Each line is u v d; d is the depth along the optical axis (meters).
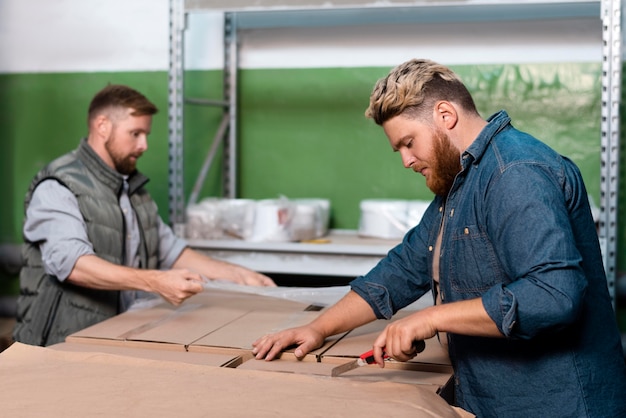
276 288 2.40
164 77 3.85
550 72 3.43
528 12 3.42
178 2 3.24
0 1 4.02
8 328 3.87
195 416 1.38
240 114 3.79
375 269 2.03
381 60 3.61
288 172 3.76
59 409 1.41
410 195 3.64
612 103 2.82
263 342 1.92
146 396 1.49
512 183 1.57
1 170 4.09
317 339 1.93
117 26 3.89
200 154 3.83
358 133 3.67
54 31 3.97
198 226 3.31
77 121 3.99
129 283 2.40
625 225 3.38
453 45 3.52
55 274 2.55
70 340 2.06
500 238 1.58
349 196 3.70
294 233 3.27
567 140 3.44
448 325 1.57
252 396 1.50
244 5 3.10
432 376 1.76
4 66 4.05
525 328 1.50
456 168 1.71
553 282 1.48
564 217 1.53
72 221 2.57
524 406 1.68
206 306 2.44
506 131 1.68
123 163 2.77
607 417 1.67
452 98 1.68
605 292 1.72
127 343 2.02
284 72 3.71
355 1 2.95
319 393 1.52
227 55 3.74
